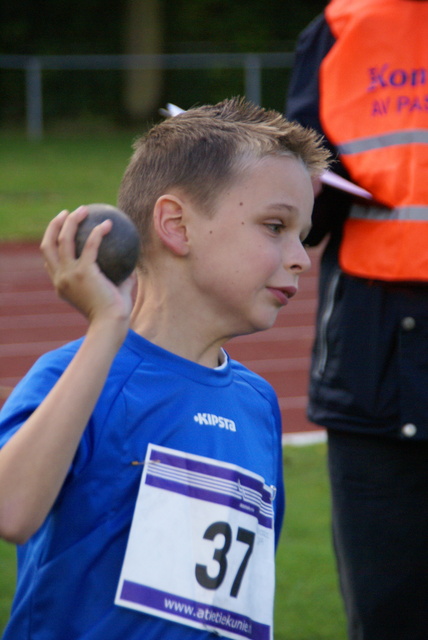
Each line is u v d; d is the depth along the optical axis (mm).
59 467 4375
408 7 9828
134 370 5465
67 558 5070
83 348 4539
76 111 77750
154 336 5625
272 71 73438
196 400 5574
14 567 13977
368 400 9102
